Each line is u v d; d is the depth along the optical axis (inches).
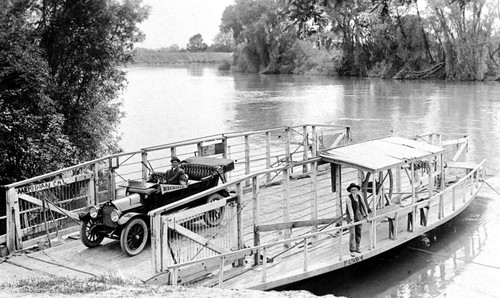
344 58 4256.9
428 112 2223.2
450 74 3651.6
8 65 935.7
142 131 1932.8
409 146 708.7
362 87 3437.5
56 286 433.7
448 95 2817.4
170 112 2418.8
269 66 5251.0
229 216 552.7
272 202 741.3
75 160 987.9
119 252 555.2
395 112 2255.2
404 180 893.2
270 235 633.6
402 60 3860.7
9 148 868.6
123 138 1797.5
